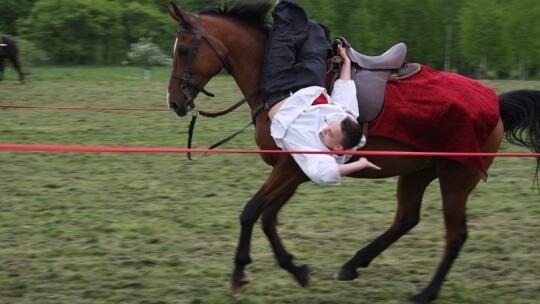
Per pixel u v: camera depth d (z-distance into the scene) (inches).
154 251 246.2
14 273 223.0
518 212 300.8
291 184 200.1
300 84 198.7
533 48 1043.3
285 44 199.6
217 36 208.5
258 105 208.2
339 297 209.9
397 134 200.4
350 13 1121.4
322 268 233.1
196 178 353.7
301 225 277.4
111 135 472.1
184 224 276.7
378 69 205.8
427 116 200.2
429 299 205.3
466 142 201.0
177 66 209.2
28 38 1267.2
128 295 207.3
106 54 1286.9
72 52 1263.5
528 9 1044.5
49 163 385.1
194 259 238.8
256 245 255.3
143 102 644.7
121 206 301.9
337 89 200.7
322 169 186.2
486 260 242.8
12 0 1414.9
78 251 244.4
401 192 221.6
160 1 1347.2
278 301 206.1
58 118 541.0
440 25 1122.7
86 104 623.2
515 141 226.5
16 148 187.0
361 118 200.2
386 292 214.7
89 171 367.2
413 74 206.7
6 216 286.0
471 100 204.2
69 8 1255.5
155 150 192.9
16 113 565.0
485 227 279.6
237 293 205.0
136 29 1294.3
